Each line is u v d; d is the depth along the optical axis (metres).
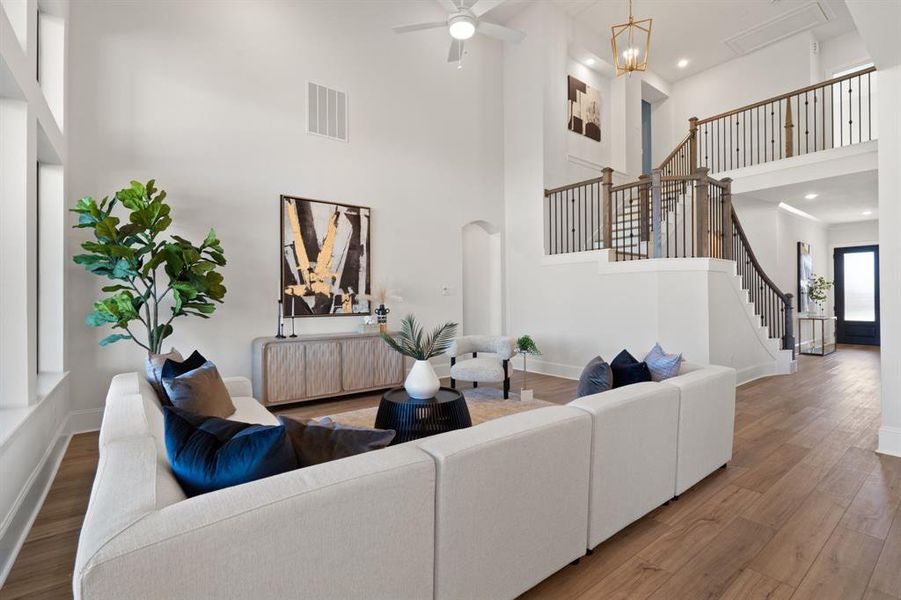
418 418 2.82
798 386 5.61
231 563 1.06
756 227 7.79
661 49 8.10
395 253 5.86
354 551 1.25
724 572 1.89
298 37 5.09
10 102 2.54
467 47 6.73
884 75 3.24
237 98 4.67
